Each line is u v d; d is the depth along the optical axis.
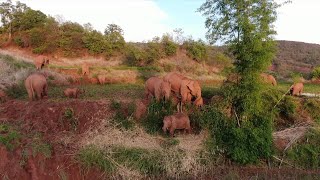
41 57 20.25
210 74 28.02
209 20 12.65
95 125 12.20
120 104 13.00
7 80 15.52
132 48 32.31
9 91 14.59
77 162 10.88
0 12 38.97
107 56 34.56
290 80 26.23
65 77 19.14
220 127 12.37
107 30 37.44
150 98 13.70
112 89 16.58
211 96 14.77
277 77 28.45
